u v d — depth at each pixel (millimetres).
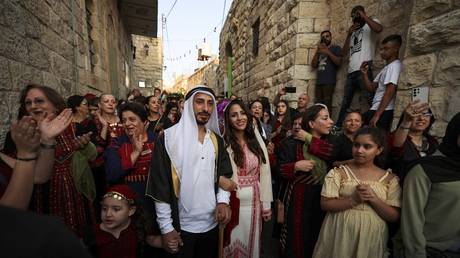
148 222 1876
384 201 1824
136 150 2189
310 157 2408
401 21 3506
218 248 2088
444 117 2529
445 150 1626
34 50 3182
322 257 2021
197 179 1888
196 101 1922
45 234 481
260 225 2381
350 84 4309
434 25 2613
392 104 3219
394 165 2125
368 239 1812
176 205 1836
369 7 4277
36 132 1102
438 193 1568
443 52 2549
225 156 2117
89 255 552
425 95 2703
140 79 21500
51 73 3721
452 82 2467
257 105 4371
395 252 1847
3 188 1233
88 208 2193
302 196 2402
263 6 8383
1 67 2439
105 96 3338
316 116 2477
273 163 2914
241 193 2250
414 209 1632
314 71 5691
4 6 2514
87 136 2090
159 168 1836
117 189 1750
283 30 6551
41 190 1849
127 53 13812
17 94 2732
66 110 1441
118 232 1742
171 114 5082
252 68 9906
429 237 1608
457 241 1530
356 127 2750
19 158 1078
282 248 2510
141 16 12133
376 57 3998
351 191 1906
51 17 3740
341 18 5180
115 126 3309
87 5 6352
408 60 2928
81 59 5254
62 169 1963
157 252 1971
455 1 2467
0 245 438
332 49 5055
